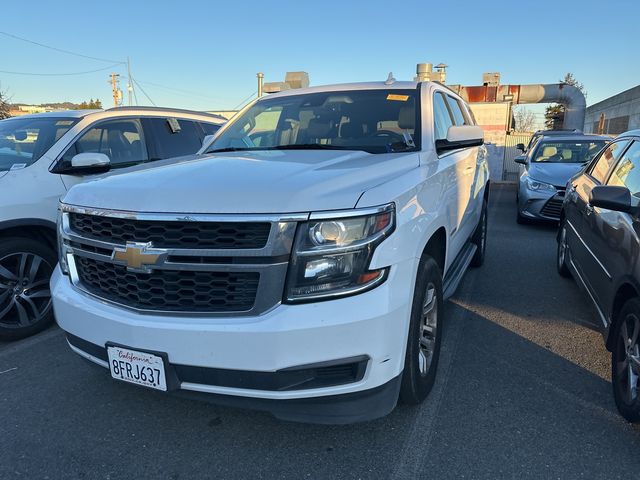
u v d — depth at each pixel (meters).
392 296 2.31
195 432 2.82
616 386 2.93
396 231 2.36
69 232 2.77
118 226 2.47
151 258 2.32
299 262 2.19
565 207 5.56
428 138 3.56
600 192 3.14
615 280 3.14
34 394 3.26
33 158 4.44
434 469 2.47
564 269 5.61
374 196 2.34
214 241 2.25
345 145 3.60
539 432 2.75
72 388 3.33
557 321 4.40
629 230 3.01
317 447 2.66
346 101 4.04
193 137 6.07
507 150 23.58
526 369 3.49
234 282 2.25
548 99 24.14
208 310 2.28
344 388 2.27
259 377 2.21
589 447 2.61
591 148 10.26
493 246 7.57
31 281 4.21
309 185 2.34
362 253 2.23
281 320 2.17
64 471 2.51
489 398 3.10
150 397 3.20
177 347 2.29
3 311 4.07
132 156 5.29
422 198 2.78
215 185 2.41
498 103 22.39
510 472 2.44
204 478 2.45
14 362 3.74
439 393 3.15
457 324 4.33
